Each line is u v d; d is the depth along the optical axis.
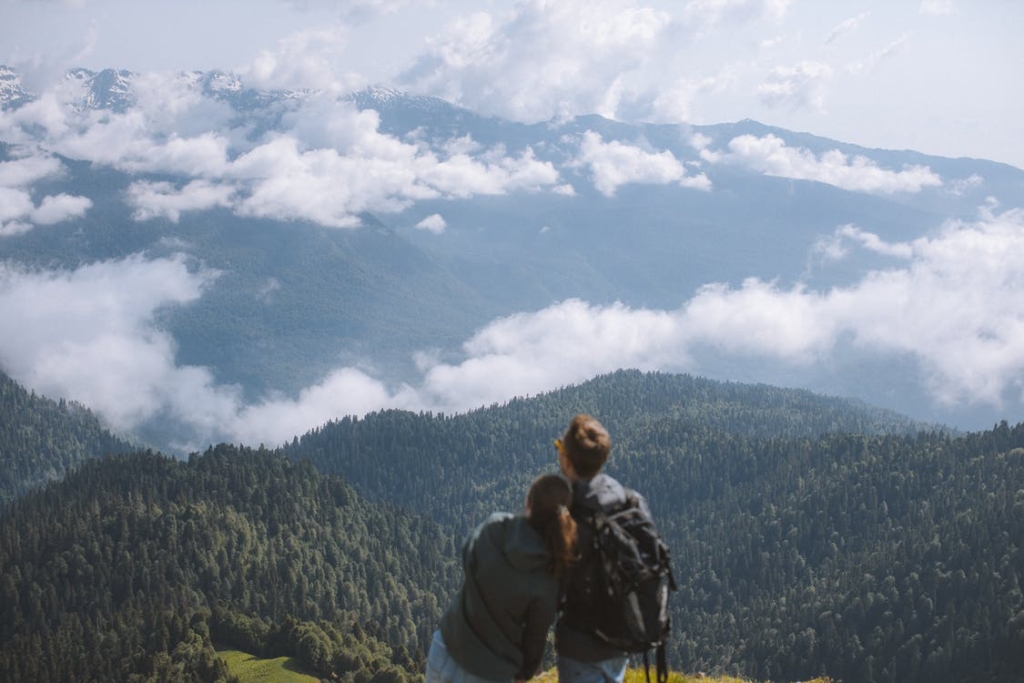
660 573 7.31
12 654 184.50
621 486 7.68
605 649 7.43
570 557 7.01
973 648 195.75
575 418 7.55
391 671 158.50
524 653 7.53
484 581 7.37
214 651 175.12
